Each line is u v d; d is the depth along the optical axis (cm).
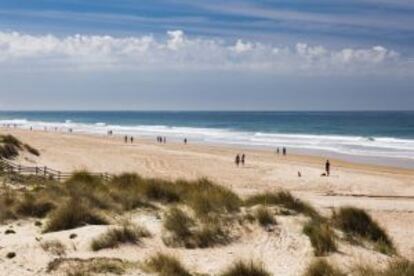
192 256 1312
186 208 1658
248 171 4781
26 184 2605
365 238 1557
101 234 1388
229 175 4488
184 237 1412
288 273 1198
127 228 1431
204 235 1412
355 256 1361
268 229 1484
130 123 19700
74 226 1546
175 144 8075
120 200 1850
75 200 1708
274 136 10550
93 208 1691
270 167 5075
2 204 1739
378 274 1153
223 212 1577
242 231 1471
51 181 2669
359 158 6347
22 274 1093
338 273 1158
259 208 1574
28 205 1728
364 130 14200
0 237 1436
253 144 8406
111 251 1317
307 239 1427
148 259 1225
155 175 4278
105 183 2250
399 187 4019
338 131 13575
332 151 7238
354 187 3972
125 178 2309
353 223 1602
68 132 11412
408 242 1881
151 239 1415
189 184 2162
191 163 5338
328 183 4125
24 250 1294
